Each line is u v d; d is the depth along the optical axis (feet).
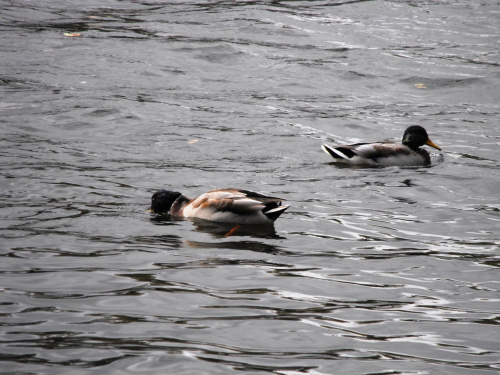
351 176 49.14
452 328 24.13
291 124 63.67
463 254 33.14
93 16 108.17
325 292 27.45
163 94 72.28
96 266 29.76
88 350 21.36
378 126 64.03
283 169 50.52
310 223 37.93
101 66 81.51
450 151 56.59
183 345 21.98
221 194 38.29
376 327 24.02
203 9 115.44
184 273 29.19
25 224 35.70
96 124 60.75
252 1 123.03
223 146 56.13
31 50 86.63
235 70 83.56
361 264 31.27
